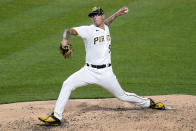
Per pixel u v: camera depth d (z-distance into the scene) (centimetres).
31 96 2986
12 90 3136
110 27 4528
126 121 2255
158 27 4509
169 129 2105
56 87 3191
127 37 4259
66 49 2100
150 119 2275
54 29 4481
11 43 4138
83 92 3123
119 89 2323
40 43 4138
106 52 2220
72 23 4616
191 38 4212
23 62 3709
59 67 3616
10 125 2286
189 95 2886
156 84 3219
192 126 2145
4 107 2716
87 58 2227
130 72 3484
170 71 3497
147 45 4066
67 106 2691
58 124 2233
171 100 2747
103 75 2233
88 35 2150
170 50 3947
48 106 2711
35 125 2273
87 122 2277
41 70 3550
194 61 3697
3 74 3453
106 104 2708
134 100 2400
